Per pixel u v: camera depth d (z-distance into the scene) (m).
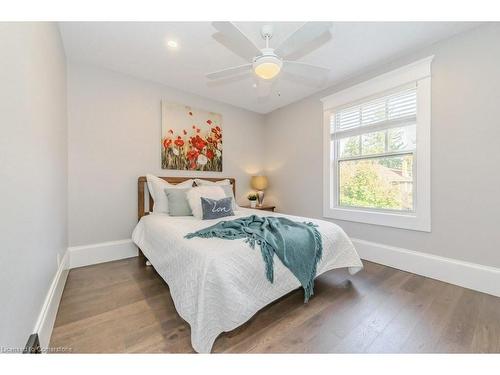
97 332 1.39
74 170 2.45
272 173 4.10
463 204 2.00
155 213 2.73
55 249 1.68
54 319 1.49
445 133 2.09
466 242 1.99
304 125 3.51
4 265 0.78
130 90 2.79
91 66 2.53
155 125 3.00
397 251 2.45
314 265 1.78
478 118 1.91
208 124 3.49
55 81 1.77
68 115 2.40
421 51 2.24
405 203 2.48
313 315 1.59
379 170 2.70
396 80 2.41
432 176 2.18
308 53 2.31
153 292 1.93
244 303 1.31
